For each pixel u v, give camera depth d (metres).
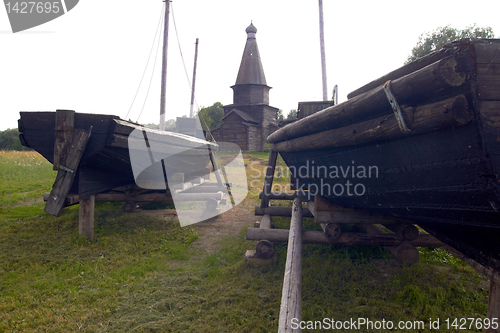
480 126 1.53
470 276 3.39
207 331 2.47
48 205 4.30
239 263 3.77
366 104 2.18
